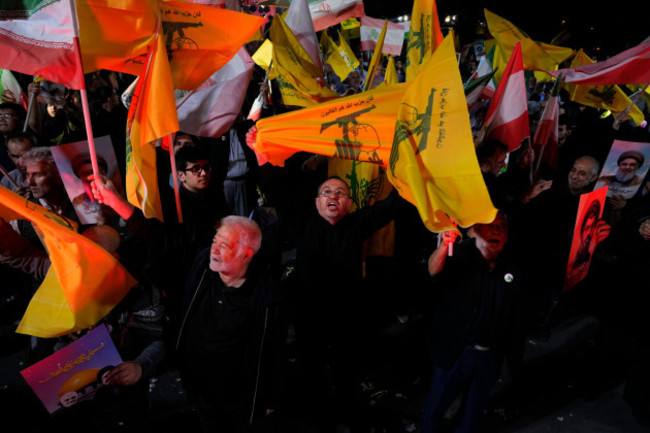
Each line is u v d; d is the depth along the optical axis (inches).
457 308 103.7
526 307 105.7
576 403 145.0
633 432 133.9
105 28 93.0
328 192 116.7
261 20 111.0
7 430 127.0
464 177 86.7
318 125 111.2
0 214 93.4
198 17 107.7
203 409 100.5
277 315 94.4
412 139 91.6
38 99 209.3
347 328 122.9
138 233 103.7
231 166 195.0
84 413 90.5
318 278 120.3
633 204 142.6
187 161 120.5
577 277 125.6
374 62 150.3
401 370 156.6
